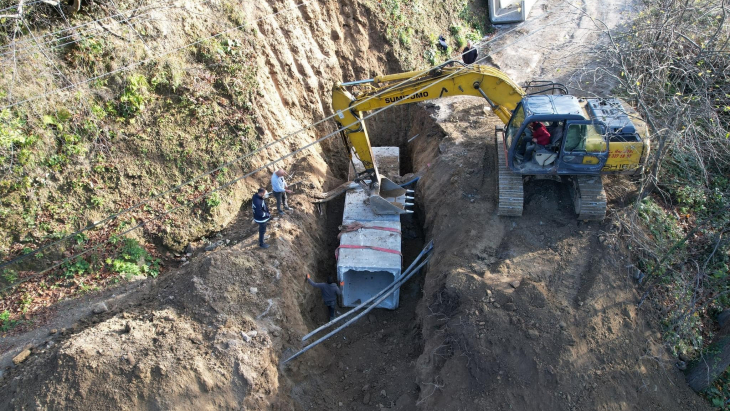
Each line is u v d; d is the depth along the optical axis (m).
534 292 10.12
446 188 13.72
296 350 10.55
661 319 10.22
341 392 11.01
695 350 9.96
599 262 10.84
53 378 8.55
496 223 12.16
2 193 11.16
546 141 11.11
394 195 14.47
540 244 11.54
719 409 9.44
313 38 16.66
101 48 12.45
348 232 13.29
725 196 12.08
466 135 15.30
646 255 11.06
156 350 9.14
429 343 10.44
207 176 13.05
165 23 13.34
